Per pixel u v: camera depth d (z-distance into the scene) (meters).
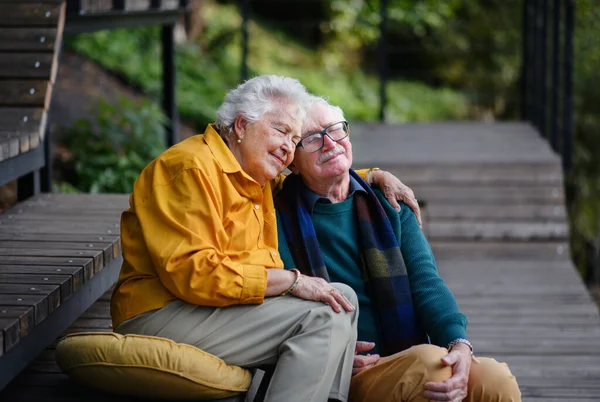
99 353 2.65
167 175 2.76
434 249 6.42
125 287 2.80
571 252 9.42
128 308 2.78
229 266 2.67
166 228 2.70
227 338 2.72
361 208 3.21
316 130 3.10
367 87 13.27
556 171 6.75
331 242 3.17
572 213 9.65
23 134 4.18
